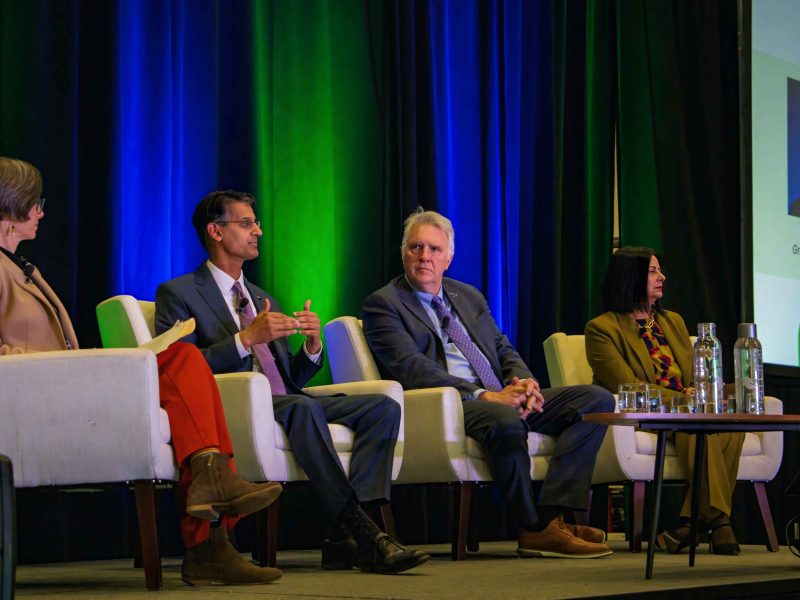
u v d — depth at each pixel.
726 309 5.75
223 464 2.57
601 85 5.84
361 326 3.98
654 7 5.92
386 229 4.95
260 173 4.59
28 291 2.79
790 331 5.87
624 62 5.90
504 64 5.48
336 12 4.92
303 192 4.77
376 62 5.00
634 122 5.89
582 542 3.65
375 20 5.02
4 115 3.89
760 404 3.07
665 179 5.82
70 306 3.92
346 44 4.93
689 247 5.75
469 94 5.36
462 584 2.53
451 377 3.80
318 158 4.82
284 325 3.28
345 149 4.89
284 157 4.74
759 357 3.09
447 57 5.31
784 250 5.89
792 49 6.08
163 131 4.31
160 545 4.15
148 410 2.50
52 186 3.92
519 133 5.52
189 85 4.46
